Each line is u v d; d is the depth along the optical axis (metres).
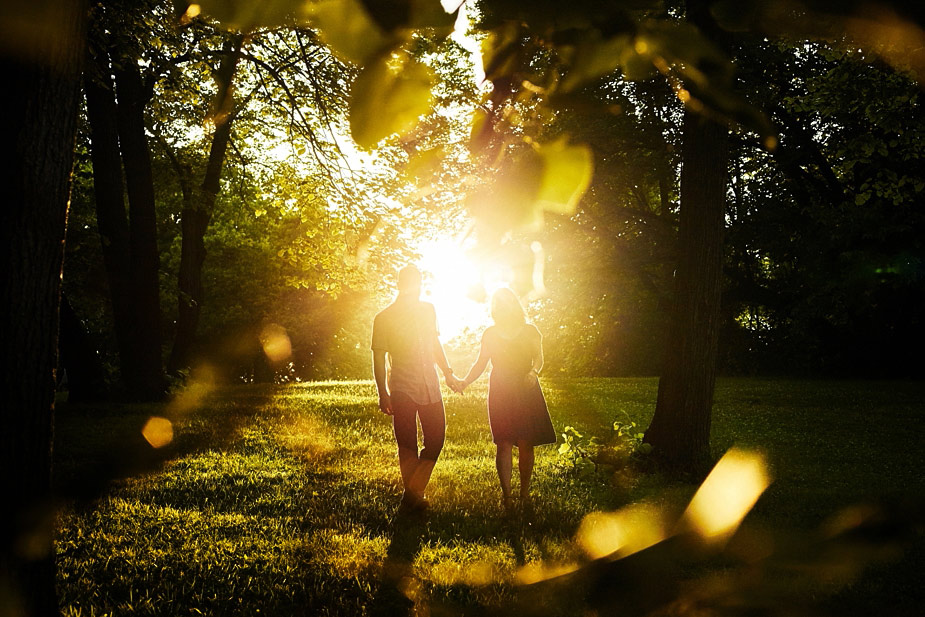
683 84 0.60
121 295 16.03
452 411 14.06
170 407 14.56
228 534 5.62
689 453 8.58
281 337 41.50
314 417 13.15
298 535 5.56
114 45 10.20
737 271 27.64
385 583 4.40
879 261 18.45
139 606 4.11
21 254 2.59
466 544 5.23
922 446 10.62
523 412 6.34
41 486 2.72
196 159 19.80
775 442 10.89
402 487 7.39
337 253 14.48
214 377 41.38
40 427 2.71
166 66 10.87
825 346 25.14
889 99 11.73
